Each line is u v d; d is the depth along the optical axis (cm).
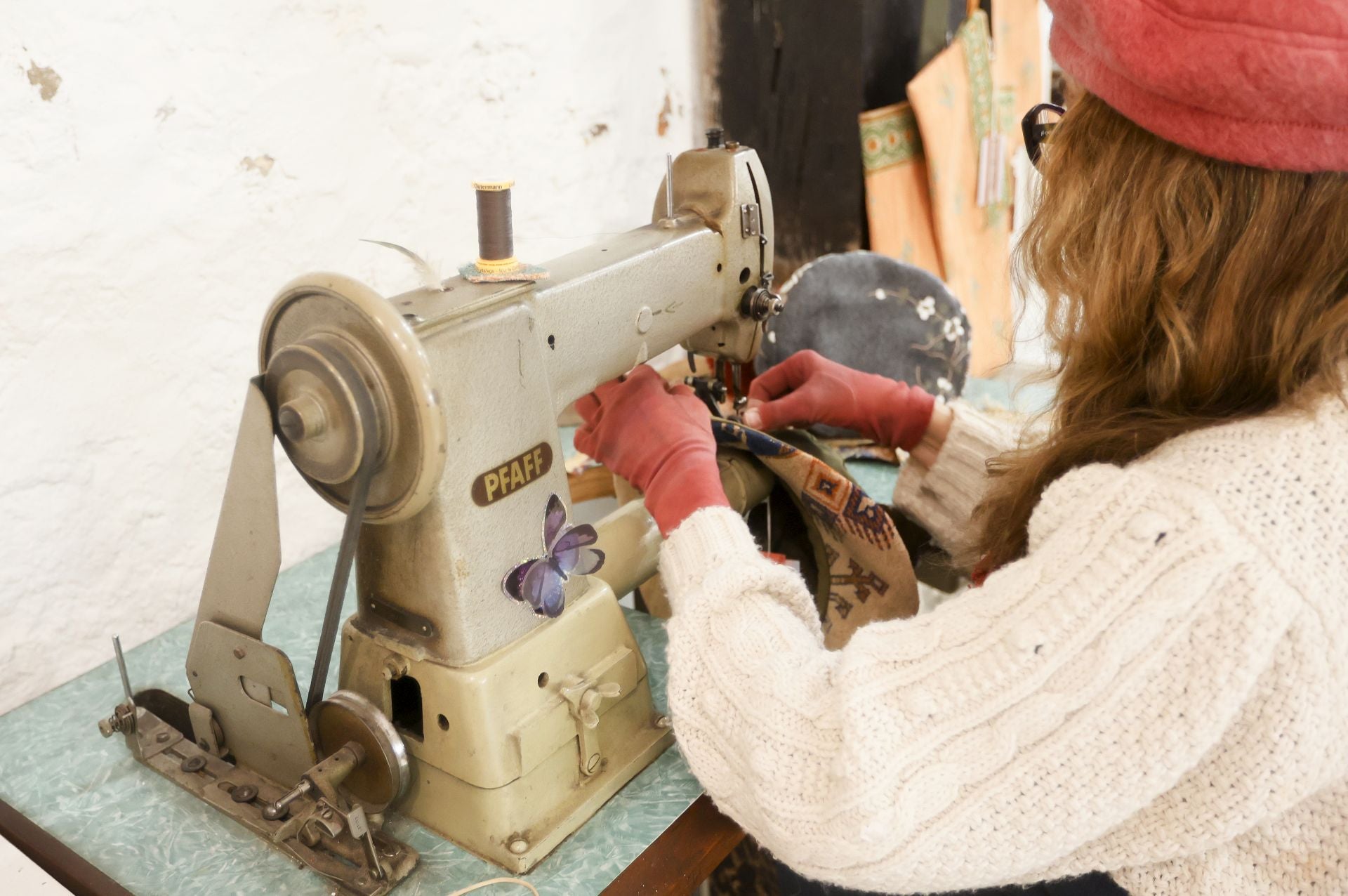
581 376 91
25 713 105
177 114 113
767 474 115
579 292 88
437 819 86
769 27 176
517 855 82
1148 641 56
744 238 108
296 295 73
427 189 145
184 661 113
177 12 111
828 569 116
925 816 61
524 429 82
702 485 88
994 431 112
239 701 89
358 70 131
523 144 158
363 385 70
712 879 146
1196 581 55
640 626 118
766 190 109
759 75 181
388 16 133
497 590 82
